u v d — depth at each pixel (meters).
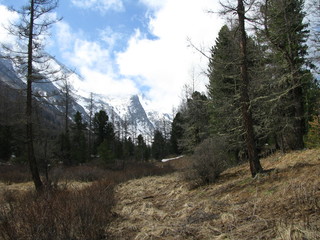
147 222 6.36
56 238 4.57
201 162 10.43
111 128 41.69
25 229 4.64
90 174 20.61
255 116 12.23
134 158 45.12
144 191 12.67
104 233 5.53
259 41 9.58
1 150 31.34
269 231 4.15
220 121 14.31
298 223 4.04
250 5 7.73
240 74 8.39
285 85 10.68
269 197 5.95
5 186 16.34
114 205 8.88
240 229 4.55
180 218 6.28
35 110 14.09
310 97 14.38
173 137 48.59
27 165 25.06
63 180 17.88
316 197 4.86
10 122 12.64
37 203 5.61
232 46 8.53
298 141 11.34
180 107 23.73
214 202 6.89
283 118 11.66
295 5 9.46
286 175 7.09
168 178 15.67
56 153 25.75
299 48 10.91
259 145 16.88
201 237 4.65
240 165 12.94
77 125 35.59
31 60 12.30
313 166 6.93
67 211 5.38
